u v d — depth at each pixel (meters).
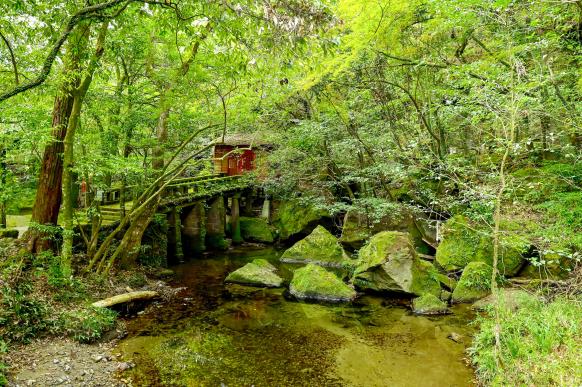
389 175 12.53
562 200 7.26
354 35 7.42
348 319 8.72
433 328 8.04
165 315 8.94
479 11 6.45
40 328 6.89
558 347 5.36
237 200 18.44
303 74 10.53
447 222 11.27
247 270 11.92
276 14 4.34
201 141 17.12
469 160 10.86
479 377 5.80
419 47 9.91
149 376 6.11
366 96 12.99
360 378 6.11
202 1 4.55
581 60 7.34
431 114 11.58
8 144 8.27
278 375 6.23
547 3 6.83
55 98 9.18
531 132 10.45
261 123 15.16
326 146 14.89
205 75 9.42
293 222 18.12
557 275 8.78
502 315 6.55
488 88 6.96
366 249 11.36
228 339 7.64
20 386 5.40
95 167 8.73
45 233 9.02
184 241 15.89
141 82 11.27
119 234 11.35
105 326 7.64
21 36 6.39
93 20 4.93
